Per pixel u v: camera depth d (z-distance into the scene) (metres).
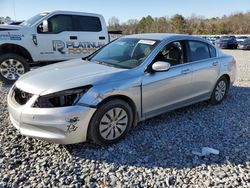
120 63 4.52
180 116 5.22
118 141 4.07
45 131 3.54
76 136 3.62
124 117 4.06
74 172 3.32
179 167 3.48
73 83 3.66
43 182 3.11
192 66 5.07
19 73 7.73
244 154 3.83
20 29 7.74
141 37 5.13
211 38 34.16
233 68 6.22
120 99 3.97
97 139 3.81
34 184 3.07
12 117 3.89
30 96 3.63
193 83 5.13
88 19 8.77
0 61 7.44
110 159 3.62
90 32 8.77
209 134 4.46
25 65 7.75
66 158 3.61
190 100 5.20
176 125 4.78
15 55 7.58
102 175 3.28
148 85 4.28
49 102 3.51
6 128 4.44
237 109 5.77
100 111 3.75
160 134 4.39
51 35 8.12
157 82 4.41
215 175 3.32
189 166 3.50
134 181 3.17
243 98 6.65
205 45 5.59
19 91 3.86
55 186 3.05
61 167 3.41
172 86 4.68
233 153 3.85
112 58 4.79
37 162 3.50
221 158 3.70
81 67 4.36
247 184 3.16
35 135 3.59
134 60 4.50
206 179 3.24
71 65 4.55
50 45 8.14
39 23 8.01
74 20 8.50
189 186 3.10
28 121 3.57
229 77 6.12
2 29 7.57
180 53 4.97
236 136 4.41
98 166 3.46
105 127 3.87
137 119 4.32
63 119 3.49
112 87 3.83
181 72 4.82
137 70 4.23
